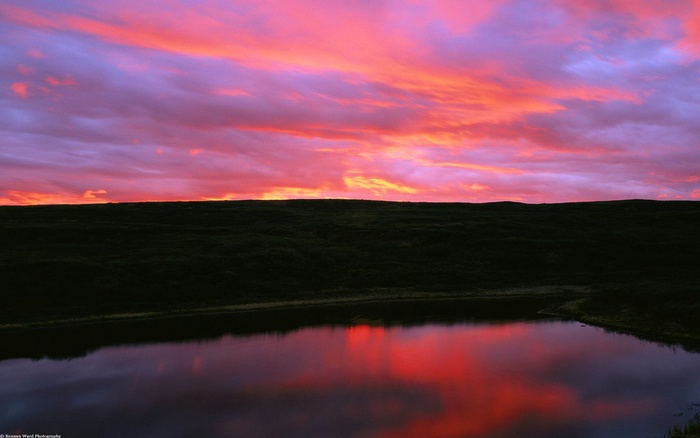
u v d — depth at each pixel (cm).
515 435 1275
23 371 1883
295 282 3978
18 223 5272
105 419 1400
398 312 3186
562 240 5284
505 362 1962
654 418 1380
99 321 2870
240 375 1806
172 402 1532
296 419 1387
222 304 3359
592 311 2991
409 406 1480
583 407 1461
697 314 2489
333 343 2308
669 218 7050
